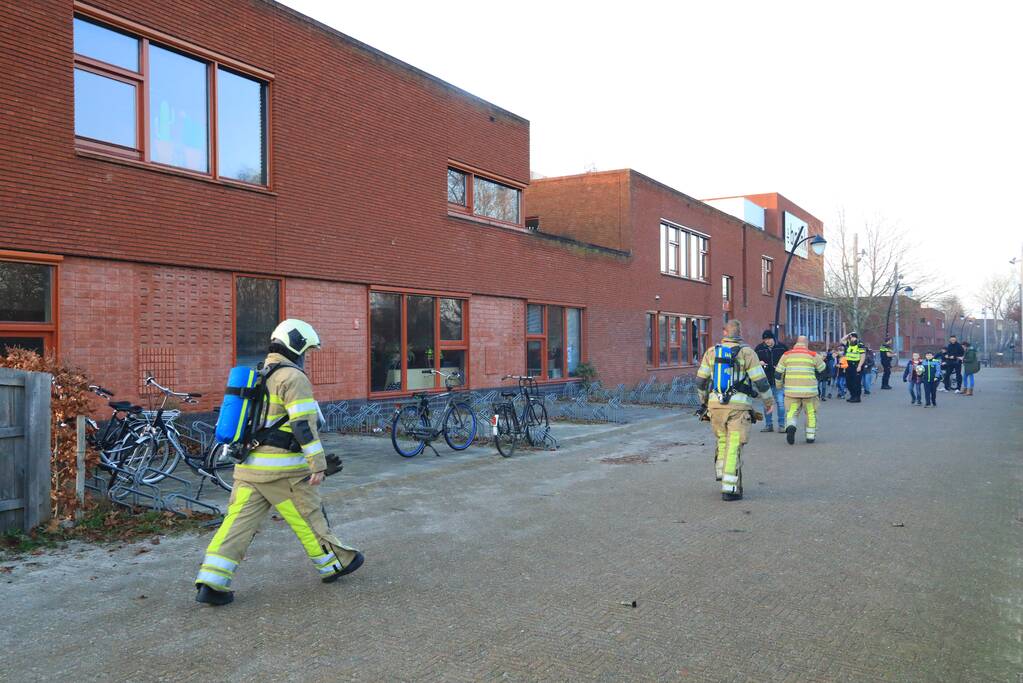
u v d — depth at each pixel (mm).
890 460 10992
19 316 9727
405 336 16047
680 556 6066
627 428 15336
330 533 5391
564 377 21906
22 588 5281
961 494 8453
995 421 16906
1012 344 81062
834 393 27312
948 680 3834
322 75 14016
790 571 5645
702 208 31297
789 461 10977
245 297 12633
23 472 6469
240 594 5184
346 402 14414
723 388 8391
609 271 24109
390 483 9203
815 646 4258
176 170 11461
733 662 4051
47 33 9914
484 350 18453
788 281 45594
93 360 10422
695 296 30641
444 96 17172
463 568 5770
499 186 19469
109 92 10766
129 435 8266
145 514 7195
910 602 4965
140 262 10977
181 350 11531
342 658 4121
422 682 3824
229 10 12328
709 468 10484
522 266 19859
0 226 9398
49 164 9898
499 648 4246
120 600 5055
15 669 3994
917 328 84500
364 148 14922
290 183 13336
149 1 11133
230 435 5039
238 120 12648
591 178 26031
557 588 5285
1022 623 4598
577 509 7824
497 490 8867
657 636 4414
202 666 4023
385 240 15398
